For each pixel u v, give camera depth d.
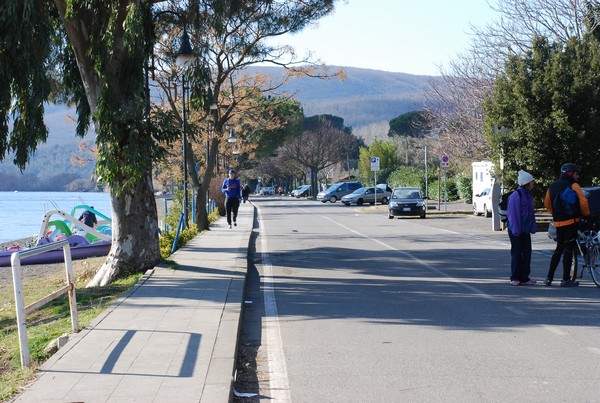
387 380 6.72
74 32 14.29
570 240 12.49
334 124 133.50
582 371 6.91
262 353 8.06
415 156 86.12
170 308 10.18
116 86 14.12
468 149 41.22
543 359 7.42
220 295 11.43
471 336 8.63
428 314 10.17
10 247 23.86
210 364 6.86
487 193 35.66
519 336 8.59
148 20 14.84
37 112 15.20
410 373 6.95
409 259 17.69
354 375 6.93
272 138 76.06
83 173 157.12
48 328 9.66
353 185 70.56
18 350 8.31
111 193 15.16
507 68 27.11
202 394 5.86
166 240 20.80
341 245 22.22
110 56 14.05
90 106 14.91
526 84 26.30
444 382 6.60
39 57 14.05
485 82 39.03
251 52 26.84
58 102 23.11
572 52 26.27
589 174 26.05
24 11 13.09
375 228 30.30
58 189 157.12
